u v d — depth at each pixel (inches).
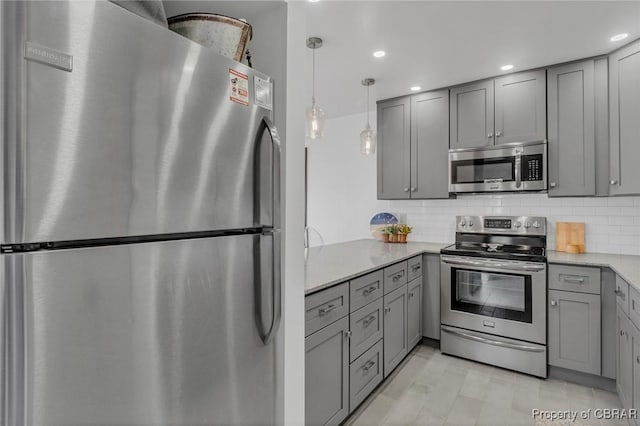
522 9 79.0
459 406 87.6
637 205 108.0
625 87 95.5
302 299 54.5
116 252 28.0
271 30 51.7
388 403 88.7
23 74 22.7
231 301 38.3
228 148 38.2
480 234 131.0
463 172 123.5
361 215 164.1
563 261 99.3
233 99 39.0
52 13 24.1
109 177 27.2
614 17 82.2
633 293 75.9
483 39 92.9
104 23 27.0
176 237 33.1
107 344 27.2
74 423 25.3
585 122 103.9
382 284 94.1
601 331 95.0
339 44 95.5
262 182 42.7
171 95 32.1
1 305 22.2
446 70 113.5
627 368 80.4
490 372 105.5
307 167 180.4
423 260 124.3
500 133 117.0
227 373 38.0
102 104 26.8
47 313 24.0
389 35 90.9
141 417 29.6
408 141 137.3
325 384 70.0
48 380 24.0
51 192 24.0
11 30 22.3
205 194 35.4
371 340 88.3
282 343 49.5
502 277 108.2
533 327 103.0
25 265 23.1
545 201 122.1
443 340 118.8
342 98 141.6
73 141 25.1
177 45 32.7
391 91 133.5
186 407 33.4
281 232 50.6
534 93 111.6
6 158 22.1
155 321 30.7
